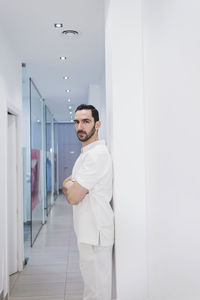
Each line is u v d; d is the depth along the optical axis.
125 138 1.91
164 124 1.44
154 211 1.67
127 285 1.89
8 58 3.30
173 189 1.33
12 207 3.57
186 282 1.18
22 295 3.01
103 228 1.89
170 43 1.33
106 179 1.91
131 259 1.90
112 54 1.91
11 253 3.57
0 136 2.70
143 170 1.91
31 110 4.84
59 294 3.02
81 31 3.30
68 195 1.92
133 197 1.90
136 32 1.92
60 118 10.84
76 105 8.05
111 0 1.91
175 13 1.25
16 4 2.67
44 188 6.73
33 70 4.80
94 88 5.75
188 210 1.15
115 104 1.90
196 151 1.06
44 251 4.46
